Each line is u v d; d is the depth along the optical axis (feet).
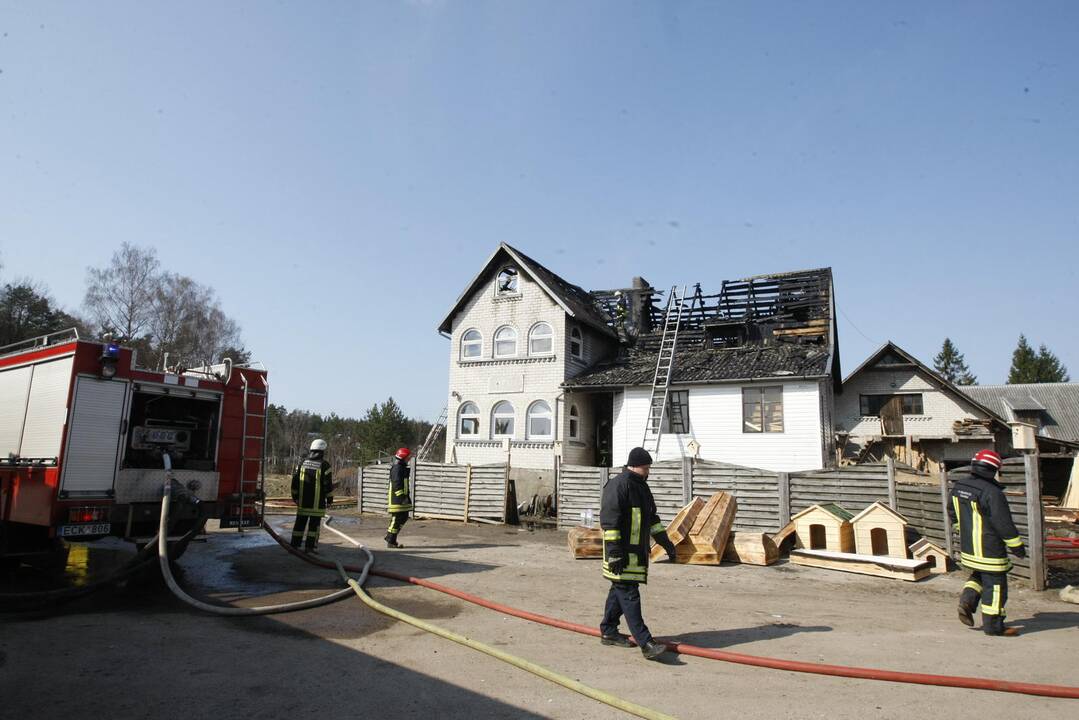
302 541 36.55
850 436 98.94
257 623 22.17
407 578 29.73
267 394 34.83
